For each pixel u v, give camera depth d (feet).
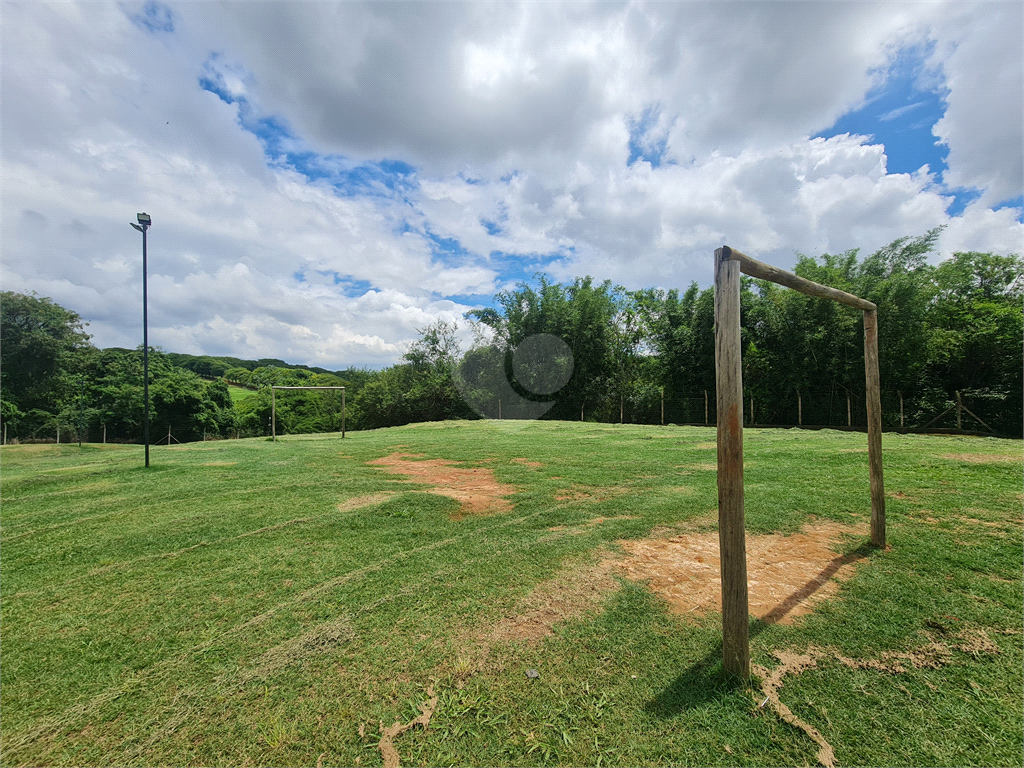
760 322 63.82
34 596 10.69
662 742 5.90
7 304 95.76
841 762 5.55
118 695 7.08
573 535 14.37
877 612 9.09
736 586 6.93
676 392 73.10
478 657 7.84
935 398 50.90
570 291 88.74
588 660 7.70
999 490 17.90
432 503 18.86
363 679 7.32
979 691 6.76
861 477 21.22
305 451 38.78
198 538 14.87
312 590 10.74
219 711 6.66
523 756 5.71
